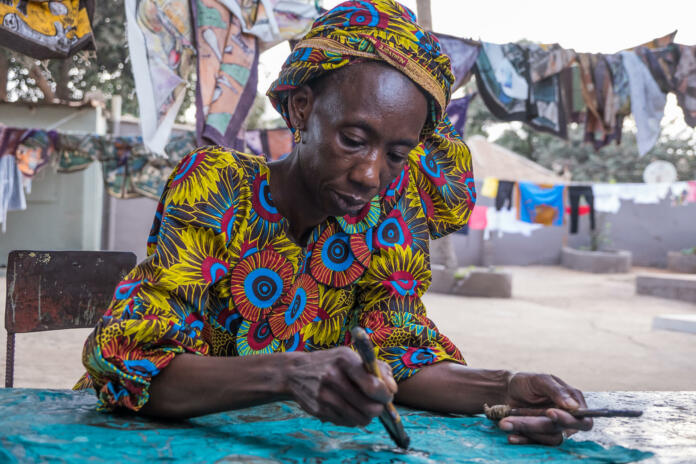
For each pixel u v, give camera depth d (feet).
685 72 15.26
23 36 9.66
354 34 3.06
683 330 25.09
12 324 5.64
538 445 3.18
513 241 56.75
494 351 19.72
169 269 3.34
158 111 10.66
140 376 3.07
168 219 3.47
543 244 58.08
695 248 53.42
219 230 3.48
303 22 11.82
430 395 3.82
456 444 3.16
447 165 4.62
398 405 4.05
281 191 3.69
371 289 4.24
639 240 58.59
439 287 36.99
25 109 31.89
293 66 3.23
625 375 16.78
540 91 15.30
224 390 2.98
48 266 5.84
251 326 3.71
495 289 35.81
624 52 15.29
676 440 3.32
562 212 32.50
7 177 22.65
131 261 6.29
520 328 24.93
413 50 3.11
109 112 35.68
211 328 3.80
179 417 3.20
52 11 9.94
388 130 3.08
